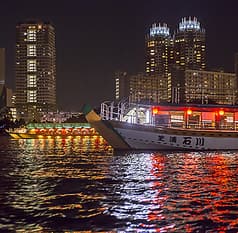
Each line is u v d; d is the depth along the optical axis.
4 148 85.31
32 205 21.08
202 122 54.53
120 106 54.00
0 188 26.81
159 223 17.38
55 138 155.75
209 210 19.67
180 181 29.58
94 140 135.12
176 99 65.88
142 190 25.64
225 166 39.00
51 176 33.38
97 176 33.00
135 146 52.47
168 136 51.81
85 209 20.06
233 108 54.81
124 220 17.89
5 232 16.20
